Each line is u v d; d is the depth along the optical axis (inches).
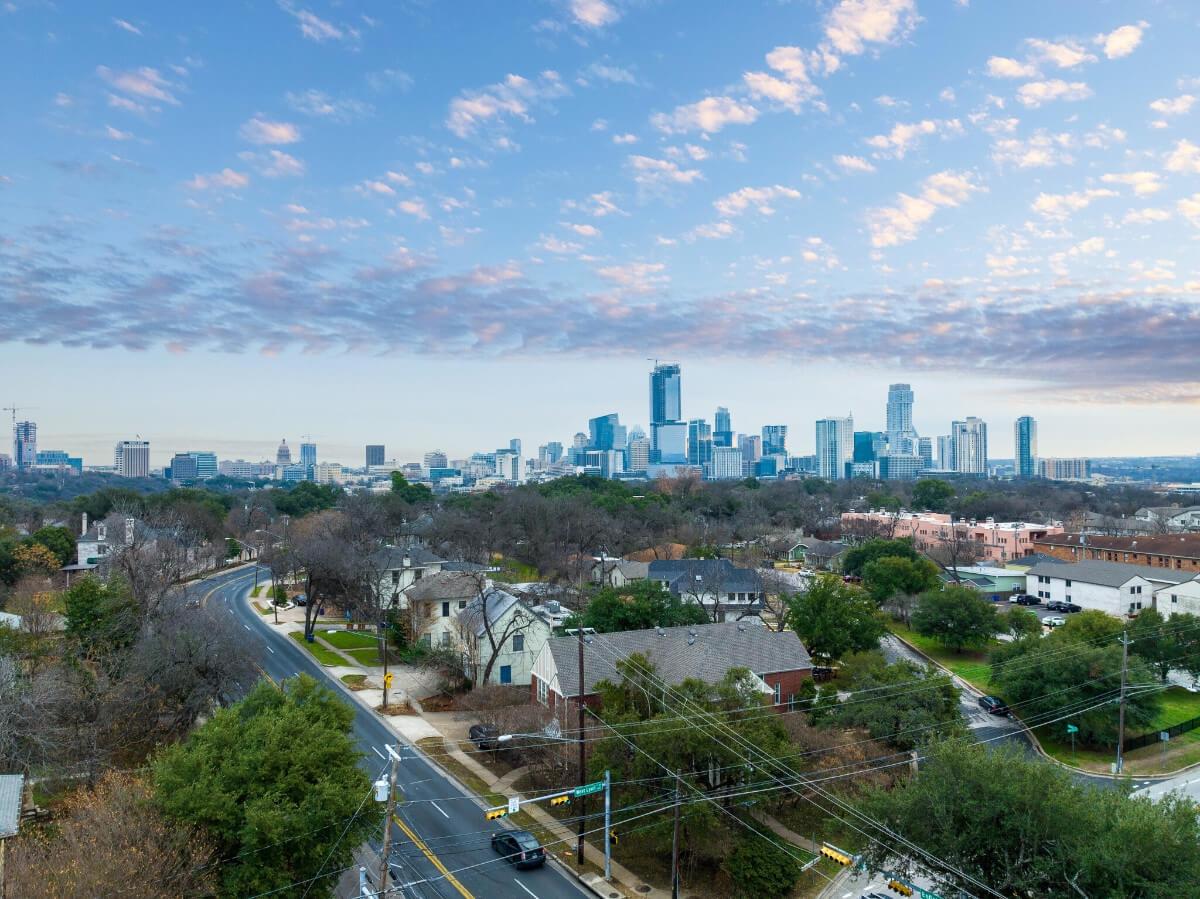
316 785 1186.0
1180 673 2859.3
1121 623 2832.2
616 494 7170.3
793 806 1708.9
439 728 2187.5
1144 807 1075.9
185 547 4360.2
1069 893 1058.1
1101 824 1087.6
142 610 2229.3
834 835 1605.6
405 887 1359.5
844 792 1658.5
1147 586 3806.6
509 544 5172.2
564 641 2117.4
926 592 3462.1
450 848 1514.5
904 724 1884.8
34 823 1272.1
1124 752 2207.2
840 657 2689.5
